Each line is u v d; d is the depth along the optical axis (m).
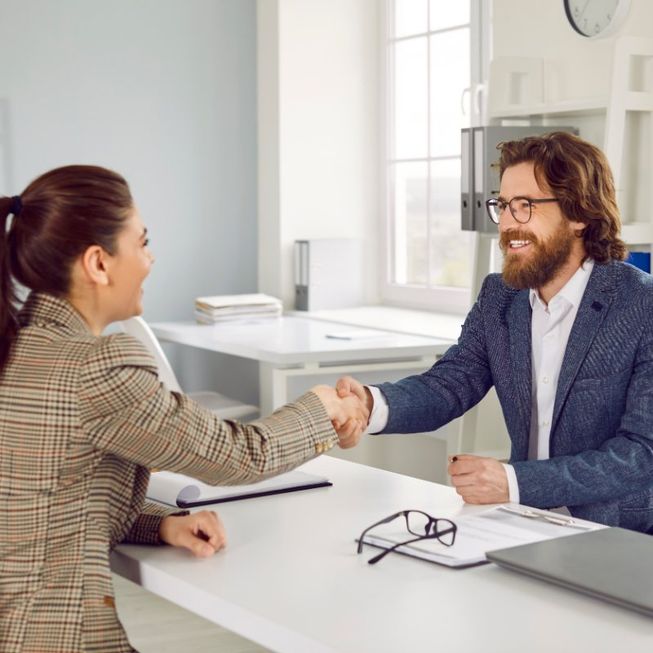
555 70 3.69
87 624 1.38
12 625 1.38
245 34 4.95
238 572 1.45
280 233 4.85
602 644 1.18
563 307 2.11
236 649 3.12
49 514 1.41
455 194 4.61
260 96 4.94
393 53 4.89
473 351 2.29
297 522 1.70
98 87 4.70
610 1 3.40
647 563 1.40
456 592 1.35
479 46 4.38
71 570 1.40
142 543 1.60
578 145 2.07
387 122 4.94
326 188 4.92
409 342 3.78
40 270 1.50
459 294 4.59
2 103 4.54
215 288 4.98
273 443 1.55
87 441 1.42
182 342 4.18
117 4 4.71
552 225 2.06
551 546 1.48
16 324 1.47
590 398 2.02
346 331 4.11
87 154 4.70
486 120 3.76
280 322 4.47
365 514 1.74
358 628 1.23
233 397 5.05
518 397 2.15
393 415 2.17
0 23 4.52
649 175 3.31
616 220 2.09
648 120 3.31
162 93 4.82
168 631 3.27
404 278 4.95
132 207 1.54
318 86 4.87
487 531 1.60
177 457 1.46
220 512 1.76
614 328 2.02
